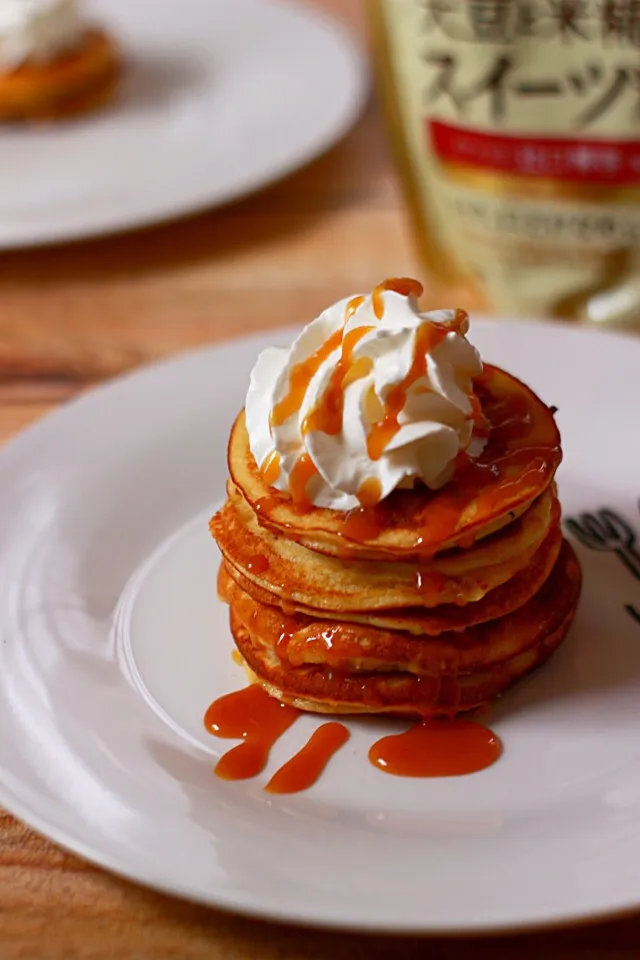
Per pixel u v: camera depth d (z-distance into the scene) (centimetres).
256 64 98
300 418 58
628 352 69
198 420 68
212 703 59
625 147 74
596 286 77
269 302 79
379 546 57
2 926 54
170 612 62
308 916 52
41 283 81
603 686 59
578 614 61
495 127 75
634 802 56
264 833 55
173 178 83
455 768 57
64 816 55
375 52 78
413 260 81
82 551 63
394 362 57
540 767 57
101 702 59
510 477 58
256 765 57
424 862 54
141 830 55
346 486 57
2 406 73
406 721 58
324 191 89
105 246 83
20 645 60
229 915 54
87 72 92
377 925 52
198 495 66
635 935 54
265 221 85
